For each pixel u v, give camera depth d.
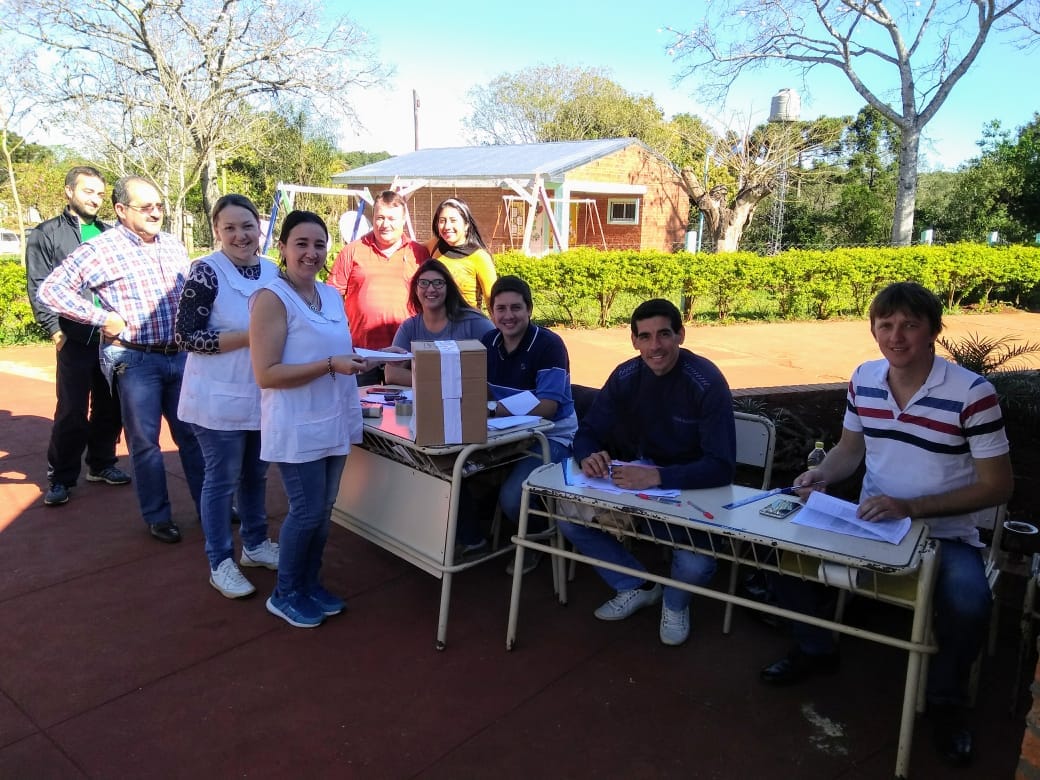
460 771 2.46
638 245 24.98
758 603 2.52
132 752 2.52
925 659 2.75
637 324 3.05
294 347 3.01
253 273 3.52
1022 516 3.77
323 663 3.04
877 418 2.73
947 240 24.75
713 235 20.34
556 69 43.22
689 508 2.69
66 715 2.70
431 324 4.10
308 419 3.05
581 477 3.04
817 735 2.65
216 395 3.35
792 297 13.09
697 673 3.01
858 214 25.58
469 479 3.91
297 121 30.31
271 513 4.57
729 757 2.54
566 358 3.79
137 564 3.85
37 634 3.21
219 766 2.46
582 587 3.73
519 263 11.76
